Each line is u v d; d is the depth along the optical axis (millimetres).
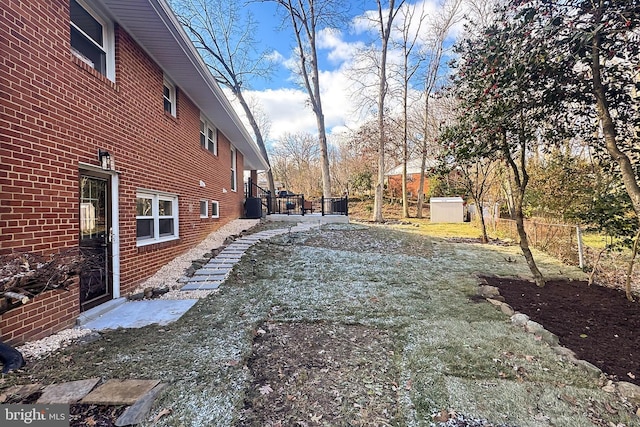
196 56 5742
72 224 3506
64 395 2158
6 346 2596
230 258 6570
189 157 7324
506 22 3381
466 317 3990
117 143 4434
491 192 15508
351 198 28297
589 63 3391
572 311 4059
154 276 5352
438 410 2178
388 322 3777
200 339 3150
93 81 3934
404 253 8258
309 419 2068
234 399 2223
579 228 6820
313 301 4457
